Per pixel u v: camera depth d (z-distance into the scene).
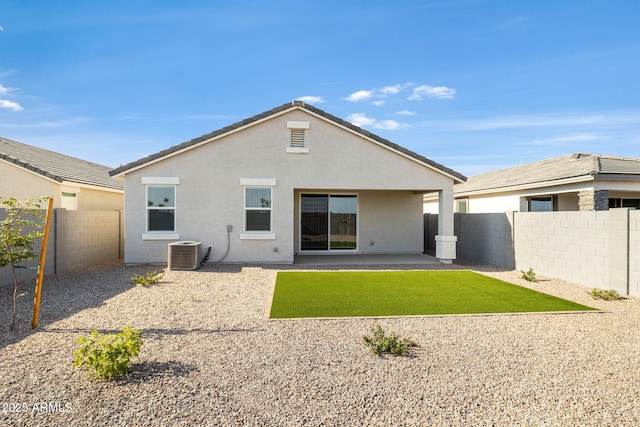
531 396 4.07
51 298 8.30
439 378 4.48
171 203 13.35
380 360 5.00
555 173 15.80
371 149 13.91
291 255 13.69
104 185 18.72
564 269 10.97
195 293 8.98
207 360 4.94
